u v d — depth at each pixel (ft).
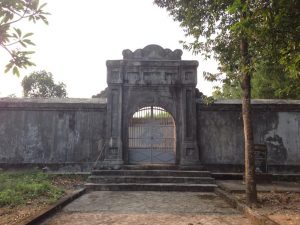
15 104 48.96
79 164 48.32
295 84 24.89
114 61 49.55
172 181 42.57
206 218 25.59
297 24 17.89
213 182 42.47
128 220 24.84
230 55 31.68
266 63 27.66
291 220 22.95
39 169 47.83
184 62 49.96
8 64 12.10
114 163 46.60
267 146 49.08
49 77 100.89
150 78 49.85
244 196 32.40
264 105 49.57
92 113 49.85
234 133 49.49
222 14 30.55
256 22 19.04
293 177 46.98
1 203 27.22
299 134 49.55
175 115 49.21
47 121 49.34
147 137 50.29
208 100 34.32
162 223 24.02
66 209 28.55
